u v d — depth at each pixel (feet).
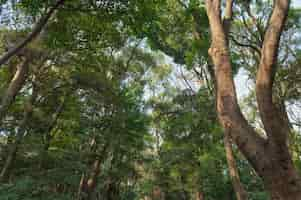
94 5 28.19
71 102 56.59
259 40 40.86
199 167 61.57
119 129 59.31
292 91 48.01
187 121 65.41
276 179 8.27
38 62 46.83
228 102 10.00
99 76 51.62
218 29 11.91
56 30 32.45
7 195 30.07
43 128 50.49
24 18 38.50
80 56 47.65
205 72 58.85
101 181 74.59
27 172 37.83
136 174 79.46
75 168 41.86
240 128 9.38
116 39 38.93
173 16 40.11
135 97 66.08
